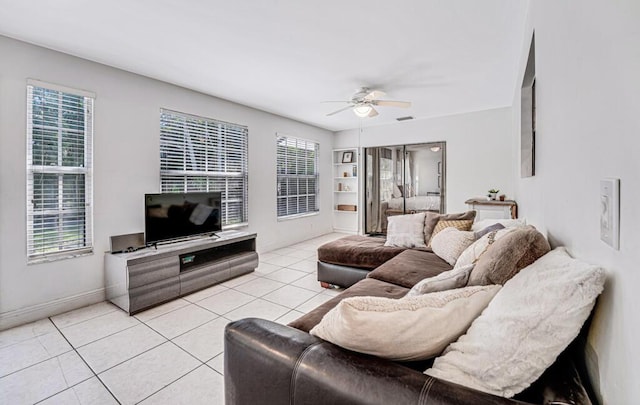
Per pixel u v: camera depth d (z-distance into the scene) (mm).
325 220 6543
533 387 780
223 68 3100
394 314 879
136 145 3186
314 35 2457
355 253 3066
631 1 550
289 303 2855
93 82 2863
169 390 1671
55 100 2646
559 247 1121
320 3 2031
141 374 1808
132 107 3154
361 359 857
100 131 2908
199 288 3146
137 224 3186
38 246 2568
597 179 760
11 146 2410
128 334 2271
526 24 2188
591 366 777
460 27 2342
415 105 4594
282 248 5258
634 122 544
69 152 2727
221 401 1590
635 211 542
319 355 888
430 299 964
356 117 5363
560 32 1140
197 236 3455
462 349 855
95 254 2867
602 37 709
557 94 1199
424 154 5586
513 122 4336
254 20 2230
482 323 877
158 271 2785
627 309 576
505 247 1132
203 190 3920
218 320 2504
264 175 4887
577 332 722
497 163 4832
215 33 2412
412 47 2672
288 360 907
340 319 882
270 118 4988
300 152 5805
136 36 2436
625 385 583
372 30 2383
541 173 1664
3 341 2174
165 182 3479
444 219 3119
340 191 6727
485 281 1126
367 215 6430
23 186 2469
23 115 2463
